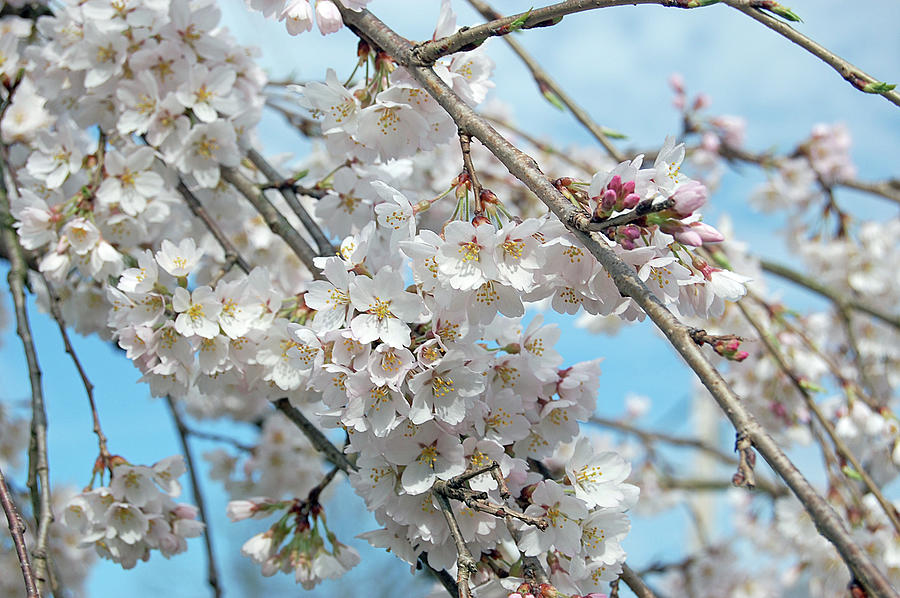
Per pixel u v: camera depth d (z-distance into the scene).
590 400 0.88
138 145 1.00
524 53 1.03
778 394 1.30
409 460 0.83
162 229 1.05
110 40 0.98
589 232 0.78
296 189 0.99
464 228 0.80
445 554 0.84
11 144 1.10
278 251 1.12
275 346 0.91
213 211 1.07
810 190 1.54
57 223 0.97
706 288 0.83
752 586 1.59
